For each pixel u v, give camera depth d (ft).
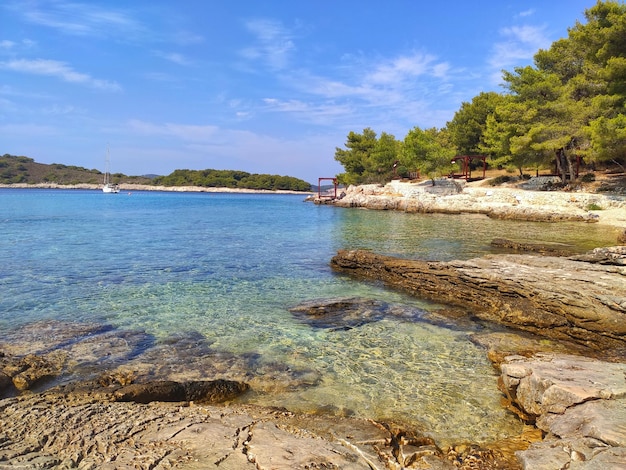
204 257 66.85
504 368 23.41
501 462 16.74
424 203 167.63
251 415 20.04
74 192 479.41
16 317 36.55
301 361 28.40
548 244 72.08
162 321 36.42
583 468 13.53
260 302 42.65
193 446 15.42
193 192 610.24
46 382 24.79
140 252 70.59
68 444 15.43
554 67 156.56
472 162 233.96
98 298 42.93
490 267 44.29
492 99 198.90
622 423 16.15
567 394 18.94
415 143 191.01
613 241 77.30
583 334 33.35
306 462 14.61
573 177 144.66
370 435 18.08
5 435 16.08
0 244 76.59
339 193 264.93
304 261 64.34
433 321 37.19
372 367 27.50
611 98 108.78
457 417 21.27
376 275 53.88
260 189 596.70
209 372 26.43
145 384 23.20
